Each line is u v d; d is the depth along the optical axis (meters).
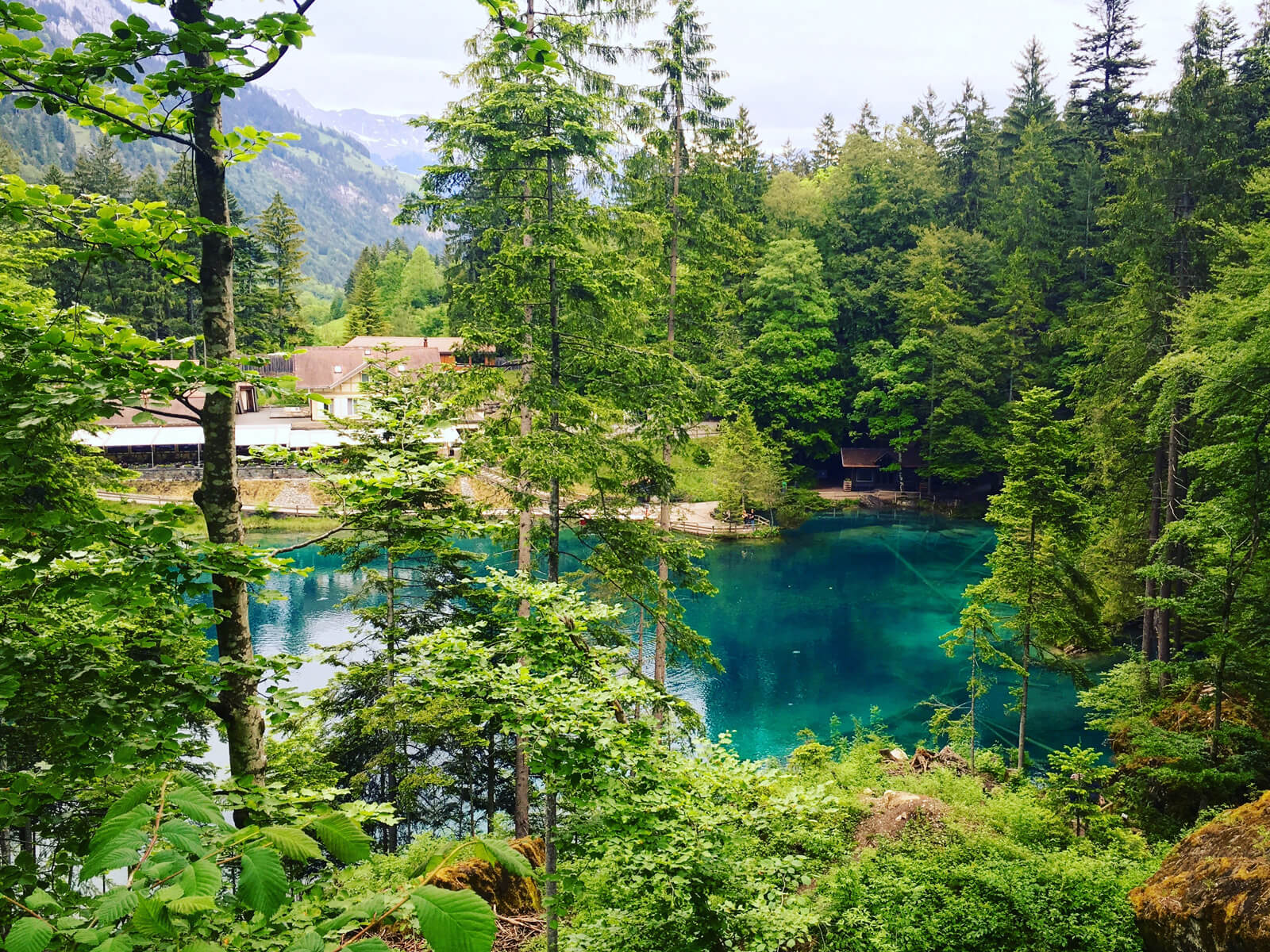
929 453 56.41
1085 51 59.16
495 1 4.32
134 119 5.36
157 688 5.49
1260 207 29.06
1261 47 40.12
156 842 2.05
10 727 6.48
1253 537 18.44
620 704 8.03
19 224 5.11
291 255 69.19
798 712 26.66
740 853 8.80
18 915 2.96
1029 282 51.28
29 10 4.29
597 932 8.00
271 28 4.72
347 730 16.83
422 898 1.80
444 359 62.81
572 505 15.47
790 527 51.78
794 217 62.84
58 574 5.46
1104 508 29.23
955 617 35.50
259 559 5.25
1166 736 18.00
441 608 17.55
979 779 19.12
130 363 4.80
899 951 9.78
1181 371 20.11
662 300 22.59
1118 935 9.97
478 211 16.47
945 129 69.25
